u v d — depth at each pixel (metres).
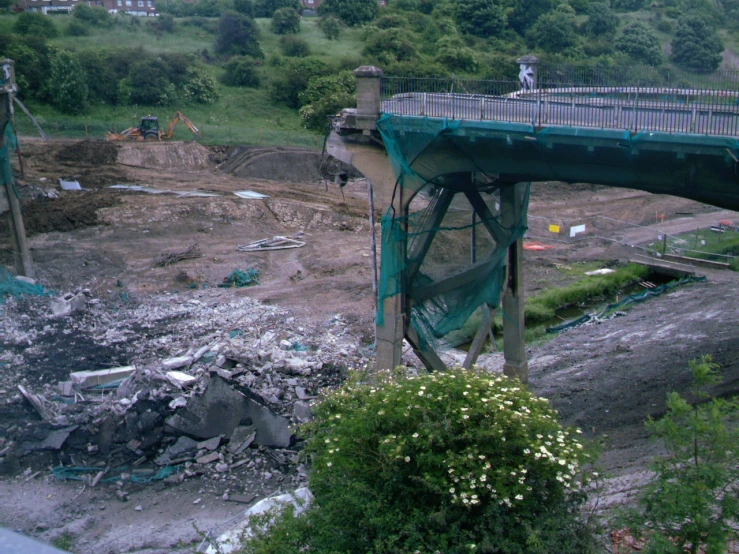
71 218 45.97
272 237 47.69
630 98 20.88
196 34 94.12
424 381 14.16
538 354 32.22
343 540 12.65
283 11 95.06
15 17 86.75
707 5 96.12
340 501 12.85
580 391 27.34
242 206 50.59
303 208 51.31
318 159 65.25
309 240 47.38
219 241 46.34
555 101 21.42
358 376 17.03
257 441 21.94
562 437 13.20
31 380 26.73
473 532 12.43
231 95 81.38
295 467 21.12
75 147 60.31
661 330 33.88
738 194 19.53
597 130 20.05
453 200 26.77
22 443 21.34
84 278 39.25
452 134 22.30
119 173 57.94
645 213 57.88
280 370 25.45
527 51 86.56
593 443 16.80
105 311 35.03
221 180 59.38
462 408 12.95
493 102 22.14
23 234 37.47
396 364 24.72
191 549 17.56
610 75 22.70
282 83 82.00
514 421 12.91
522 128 21.08
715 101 19.89
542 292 40.34
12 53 72.81
